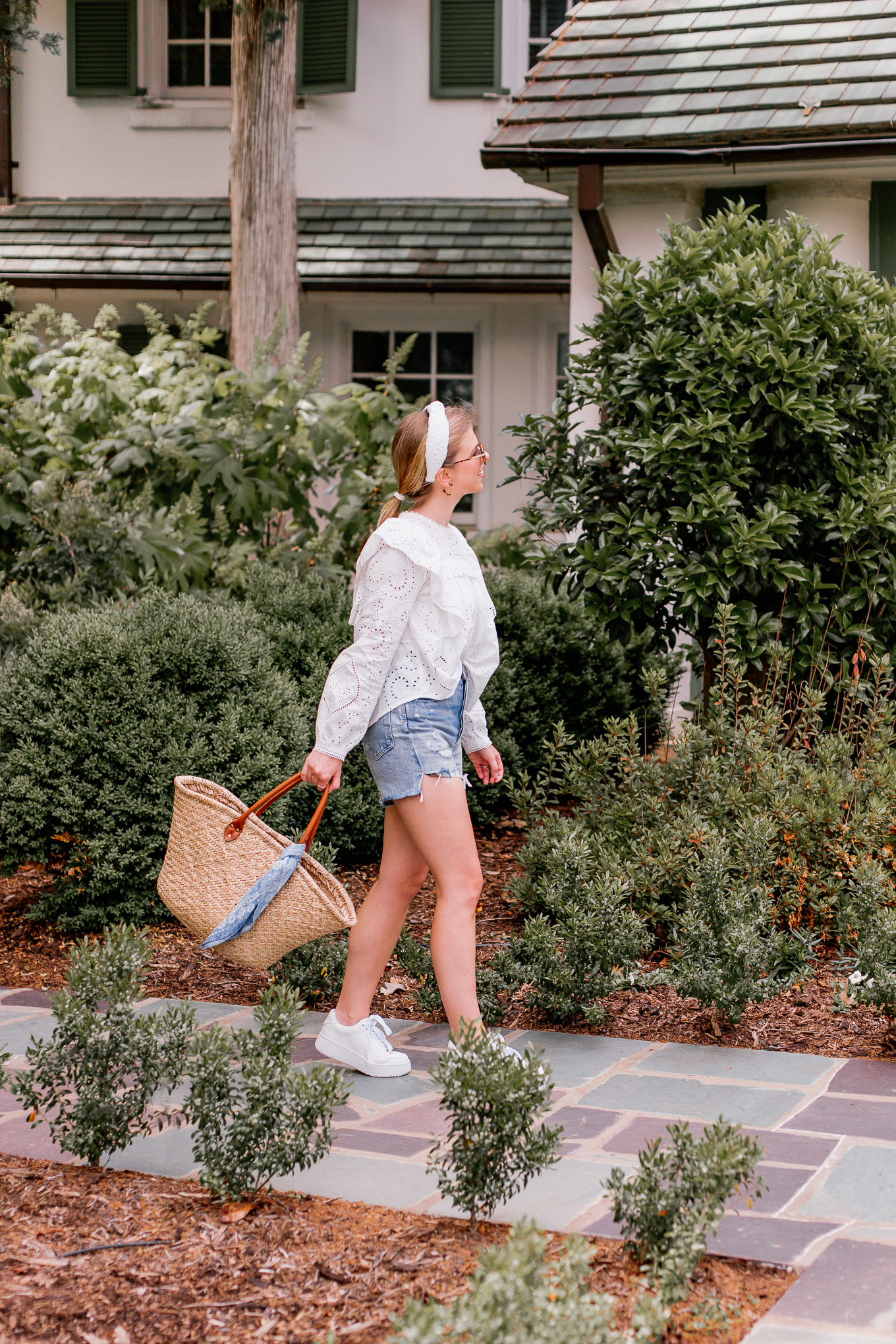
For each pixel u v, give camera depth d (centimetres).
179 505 713
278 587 638
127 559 673
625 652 730
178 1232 257
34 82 1306
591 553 571
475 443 336
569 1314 189
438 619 325
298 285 1130
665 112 817
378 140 1271
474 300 1238
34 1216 265
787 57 833
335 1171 287
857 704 559
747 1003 393
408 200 1266
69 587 637
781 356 534
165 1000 414
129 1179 285
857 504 546
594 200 826
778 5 889
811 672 569
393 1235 255
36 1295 233
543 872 482
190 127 1291
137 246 1235
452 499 337
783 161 802
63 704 484
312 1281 238
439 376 1272
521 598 699
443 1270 240
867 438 583
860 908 409
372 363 1279
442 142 1262
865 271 586
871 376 571
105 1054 281
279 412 791
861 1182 273
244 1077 274
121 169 1304
